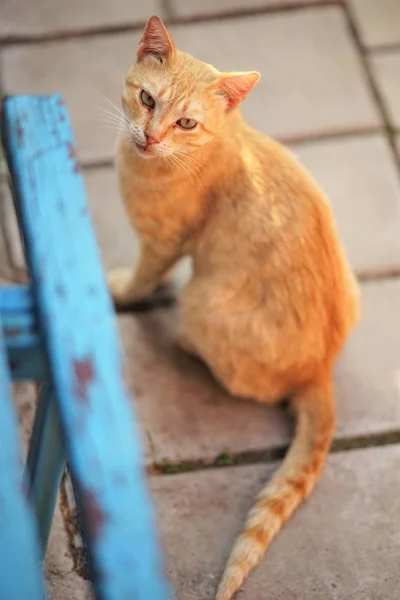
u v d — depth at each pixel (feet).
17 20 8.97
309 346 6.18
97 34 8.95
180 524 6.13
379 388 6.90
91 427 3.43
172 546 6.01
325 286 6.11
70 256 3.90
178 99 5.52
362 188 8.06
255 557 5.68
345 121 8.49
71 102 8.45
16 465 3.28
